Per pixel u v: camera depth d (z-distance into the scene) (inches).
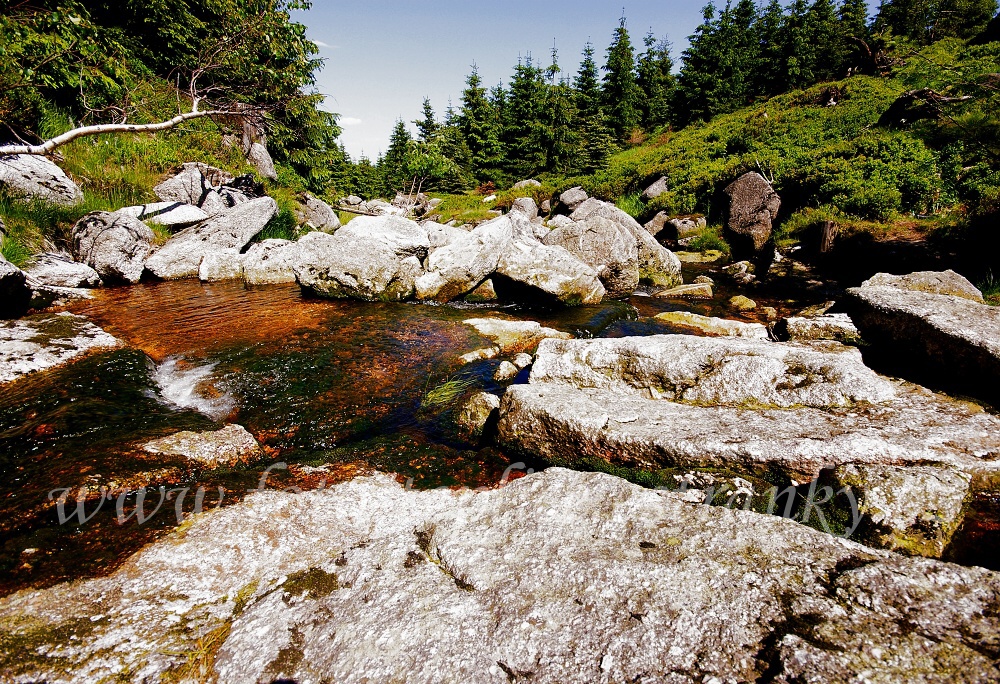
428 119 2559.1
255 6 658.8
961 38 1675.7
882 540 147.3
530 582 116.3
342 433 224.4
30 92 501.0
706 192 947.3
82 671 97.6
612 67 2202.3
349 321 377.1
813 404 219.0
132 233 488.1
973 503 161.9
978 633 91.6
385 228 619.8
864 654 88.2
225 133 898.1
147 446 189.0
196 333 336.8
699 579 111.9
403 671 96.2
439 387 274.2
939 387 248.7
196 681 99.0
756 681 86.7
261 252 536.7
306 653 103.0
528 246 470.6
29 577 122.4
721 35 2208.4
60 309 368.8
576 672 93.2
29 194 461.4
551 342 272.2
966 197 622.8
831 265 581.9
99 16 733.9
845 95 1301.7
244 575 128.8
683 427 197.2
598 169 1691.7
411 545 136.3
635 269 540.4
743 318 435.8
